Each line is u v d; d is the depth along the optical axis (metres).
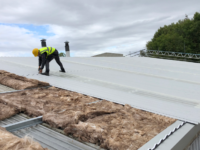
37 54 5.86
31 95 3.60
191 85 5.93
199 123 2.82
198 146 2.85
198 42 33.88
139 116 2.92
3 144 1.37
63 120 2.41
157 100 4.00
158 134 2.29
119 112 3.01
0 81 4.53
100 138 2.06
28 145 1.42
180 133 2.39
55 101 3.39
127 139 2.09
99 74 7.09
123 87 5.16
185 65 10.92
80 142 2.13
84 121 2.59
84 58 12.41
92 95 4.00
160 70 8.84
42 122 2.57
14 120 2.63
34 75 5.80
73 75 6.54
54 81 5.18
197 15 33.31
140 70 8.65
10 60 9.29
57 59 6.62
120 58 13.41
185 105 3.75
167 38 37.91
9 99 3.10
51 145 2.04
